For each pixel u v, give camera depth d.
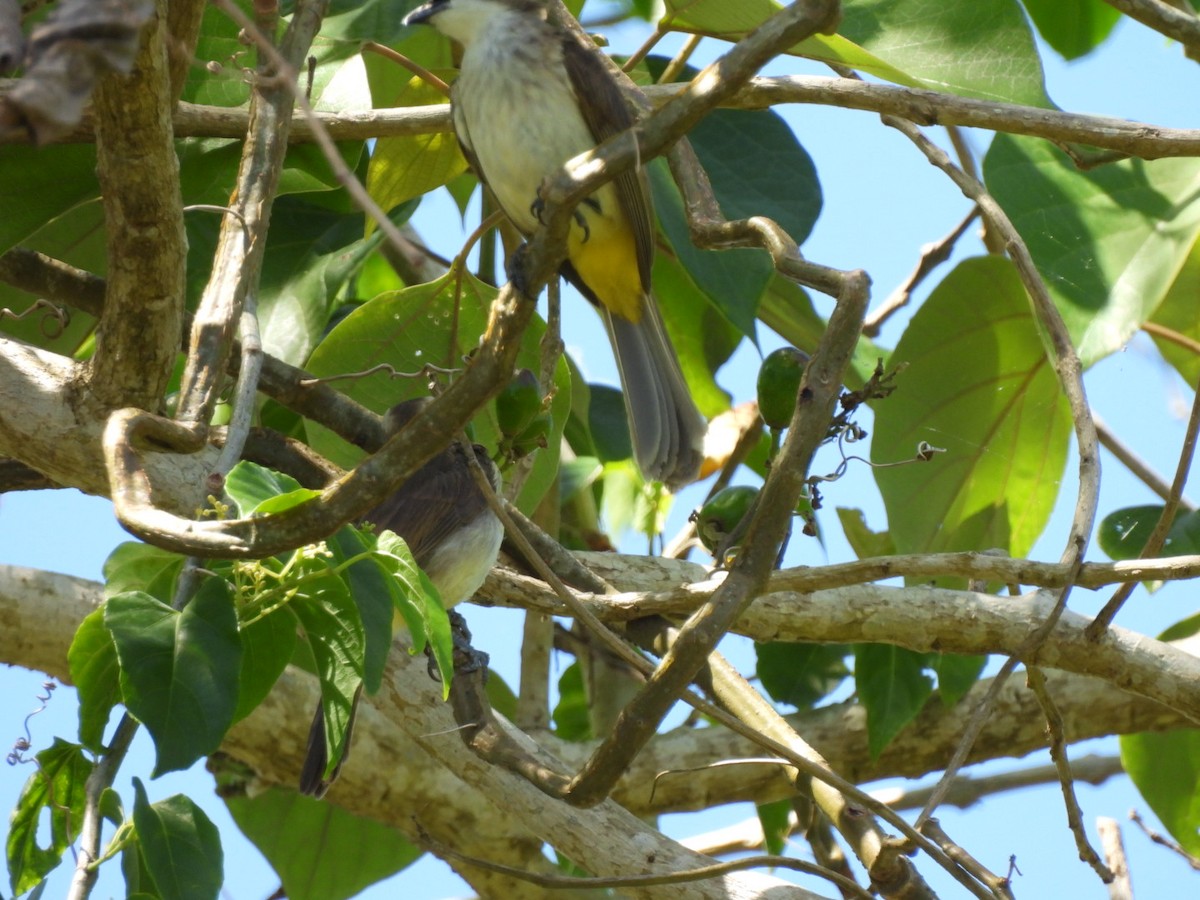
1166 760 9.77
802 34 4.43
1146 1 6.73
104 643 4.75
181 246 5.82
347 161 8.32
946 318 9.42
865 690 9.12
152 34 4.86
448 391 4.51
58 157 7.31
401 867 10.15
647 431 8.54
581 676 12.04
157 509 4.46
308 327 8.40
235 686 4.50
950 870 5.50
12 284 8.26
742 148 9.07
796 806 9.50
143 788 4.84
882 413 9.74
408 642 7.25
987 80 8.23
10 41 2.74
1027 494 10.01
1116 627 7.49
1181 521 9.41
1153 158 6.54
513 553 8.40
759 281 7.97
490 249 10.60
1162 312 10.51
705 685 6.88
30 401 6.66
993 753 9.58
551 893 9.07
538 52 8.14
